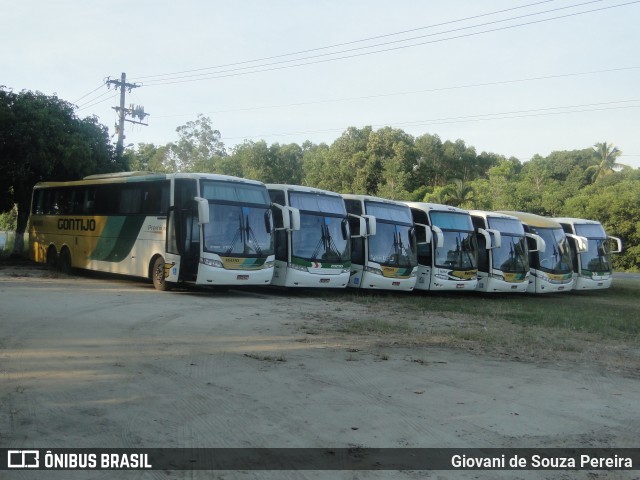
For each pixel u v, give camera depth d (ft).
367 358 31.22
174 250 55.88
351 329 40.63
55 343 31.12
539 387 26.76
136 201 62.90
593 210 168.04
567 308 64.49
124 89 120.57
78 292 53.78
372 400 23.36
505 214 79.61
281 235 60.44
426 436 19.60
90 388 23.31
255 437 18.81
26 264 86.22
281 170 232.73
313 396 23.58
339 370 28.17
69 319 38.60
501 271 73.61
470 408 22.91
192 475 15.90
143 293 55.88
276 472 16.29
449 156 244.22
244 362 28.94
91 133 91.76
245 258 55.42
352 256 66.08
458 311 55.57
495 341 38.88
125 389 23.38
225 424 19.89
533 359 33.58
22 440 17.79
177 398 22.50
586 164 261.65
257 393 23.66
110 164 95.35
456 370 29.43
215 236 54.44
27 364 26.53
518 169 262.26
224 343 33.50
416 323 45.93
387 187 197.98
